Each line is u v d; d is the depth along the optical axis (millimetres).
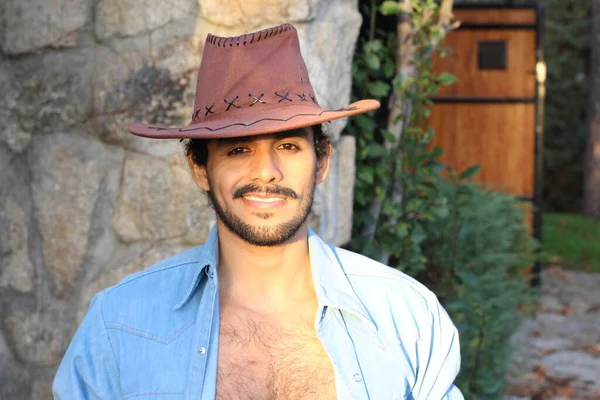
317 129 2045
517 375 5062
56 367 3121
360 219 3988
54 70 3102
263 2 3033
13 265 3105
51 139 3105
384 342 1952
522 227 6363
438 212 4180
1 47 3096
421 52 4090
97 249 3111
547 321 7801
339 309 1957
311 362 1909
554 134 16516
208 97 1938
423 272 4621
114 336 1868
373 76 4211
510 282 5285
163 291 1931
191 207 3072
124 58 3078
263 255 1954
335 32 3232
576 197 16609
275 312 1973
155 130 1885
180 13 3061
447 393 2029
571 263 11078
